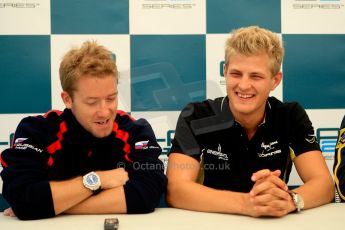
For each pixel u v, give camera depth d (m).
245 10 2.07
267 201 1.20
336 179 1.50
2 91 2.01
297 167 1.58
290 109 1.61
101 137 1.43
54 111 1.50
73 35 2.02
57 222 1.20
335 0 2.09
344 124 1.59
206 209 1.31
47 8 2.01
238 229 1.10
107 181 1.34
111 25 2.03
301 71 2.09
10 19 2.00
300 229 1.10
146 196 1.32
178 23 2.05
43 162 1.41
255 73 1.42
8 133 2.01
